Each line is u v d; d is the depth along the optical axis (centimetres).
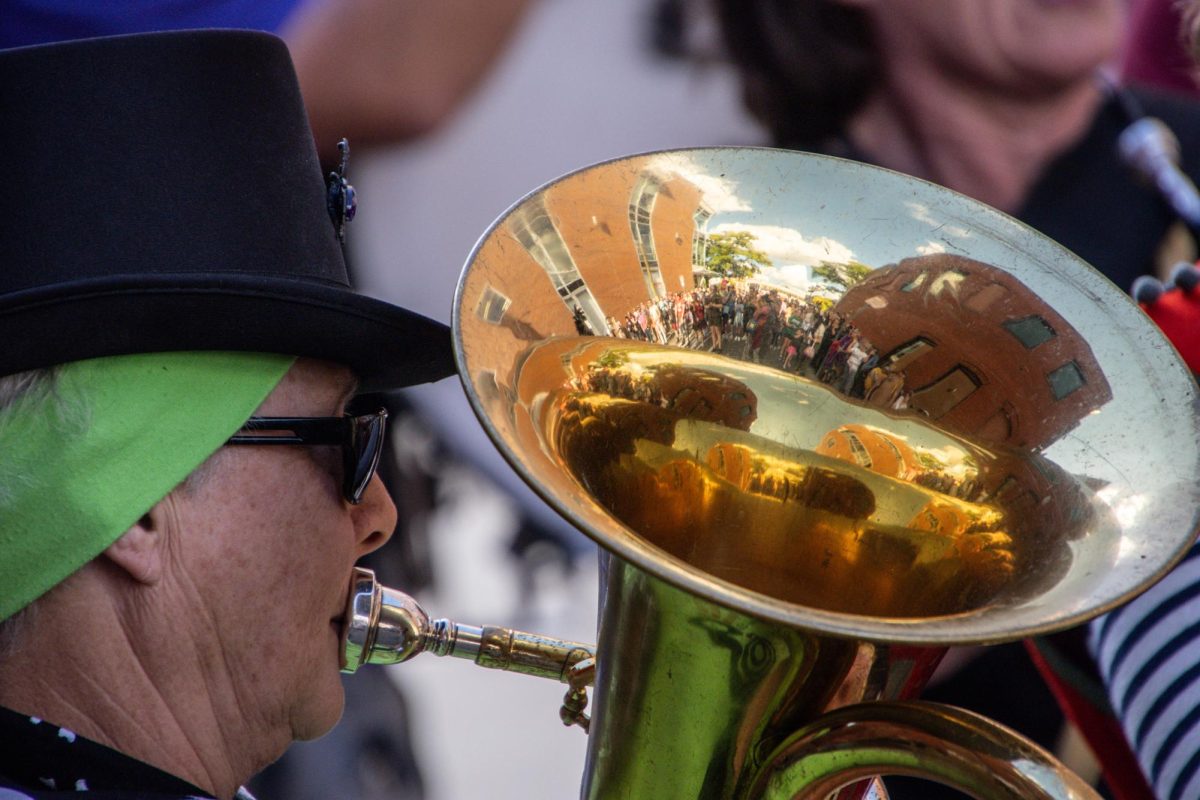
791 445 507
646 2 1024
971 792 403
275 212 450
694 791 454
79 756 405
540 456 429
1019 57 1012
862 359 505
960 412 488
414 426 1032
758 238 514
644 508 503
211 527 435
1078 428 462
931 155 1033
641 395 493
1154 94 1030
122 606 425
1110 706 683
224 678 446
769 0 1023
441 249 1027
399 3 984
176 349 426
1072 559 433
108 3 940
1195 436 440
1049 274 490
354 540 482
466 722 1057
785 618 380
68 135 424
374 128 1005
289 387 449
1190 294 616
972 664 994
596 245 491
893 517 491
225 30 450
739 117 1038
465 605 1046
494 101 1021
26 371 409
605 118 1034
